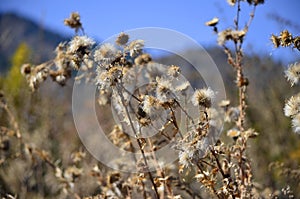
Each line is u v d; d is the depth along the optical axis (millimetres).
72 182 770
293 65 586
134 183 693
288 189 739
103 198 695
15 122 846
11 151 975
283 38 590
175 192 710
